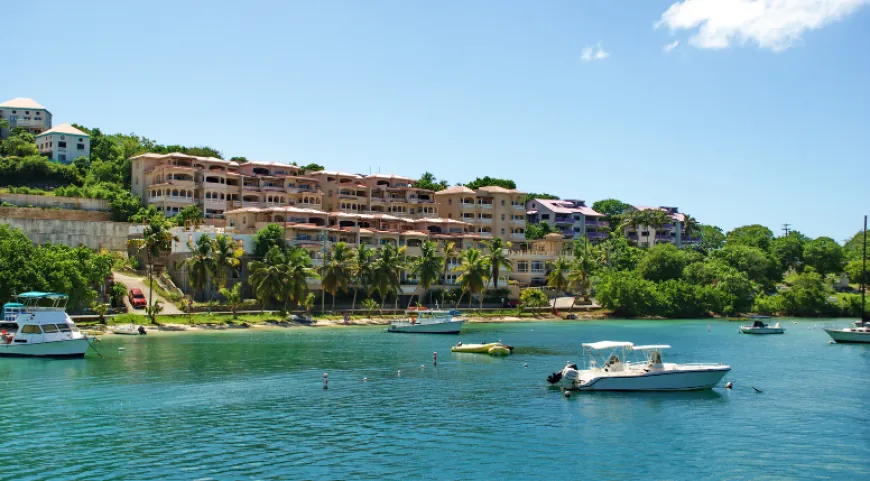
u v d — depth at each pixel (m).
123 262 122.50
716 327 125.00
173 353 76.69
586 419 47.09
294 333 100.88
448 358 75.56
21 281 86.75
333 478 34.56
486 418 47.06
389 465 36.66
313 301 123.62
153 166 157.50
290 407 49.75
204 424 44.62
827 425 46.00
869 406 51.75
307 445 40.06
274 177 166.00
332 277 117.50
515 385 59.16
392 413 48.22
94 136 189.50
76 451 38.47
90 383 57.97
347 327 111.62
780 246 197.00
